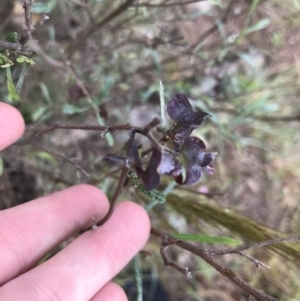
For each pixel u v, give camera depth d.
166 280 0.20
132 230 0.12
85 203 0.13
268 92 0.20
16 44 0.10
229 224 0.13
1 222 0.12
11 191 0.17
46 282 0.11
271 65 0.21
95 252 0.12
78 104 0.16
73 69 0.15
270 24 0.21
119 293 0.13
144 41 0.17
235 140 0.19
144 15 0.18
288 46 0.21
